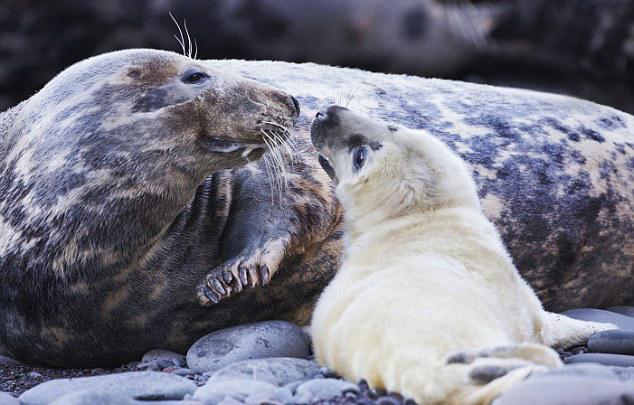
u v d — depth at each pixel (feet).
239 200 51.49
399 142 45.83
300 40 96.94
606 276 63.62
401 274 40.37
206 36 97.76
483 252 42.63
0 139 52.54
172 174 47.98
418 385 32.94
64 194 47.57
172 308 50.55
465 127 61.11
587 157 62.64
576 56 94.22
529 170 60.54
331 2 96.12
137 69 48.88
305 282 53.06
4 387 48.37
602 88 95.14
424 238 43.55
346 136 46.78
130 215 47.50
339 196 47.52
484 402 31.55
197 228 50.62
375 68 97.86
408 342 34.94
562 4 93.09
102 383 41.73
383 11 95.61
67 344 50.37
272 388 39.14
